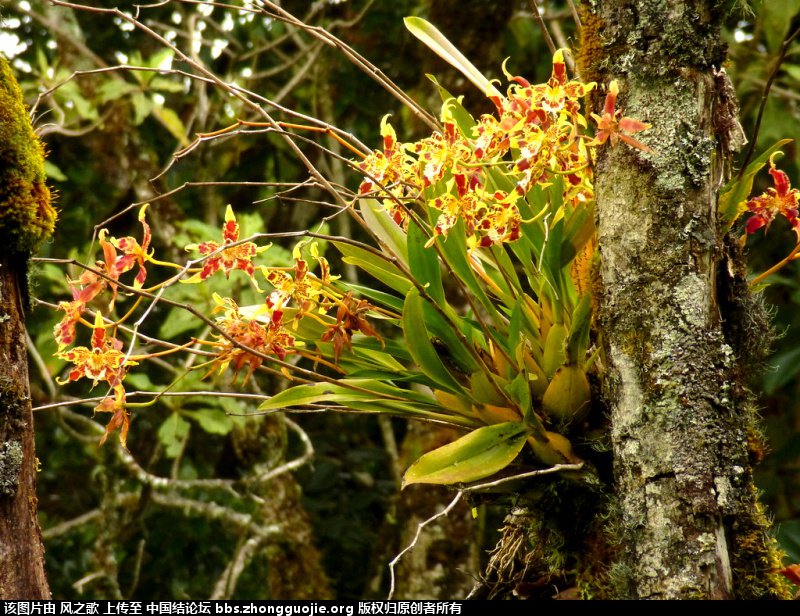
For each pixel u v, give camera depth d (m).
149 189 4.90
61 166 4.98
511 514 3.08
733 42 4.53
